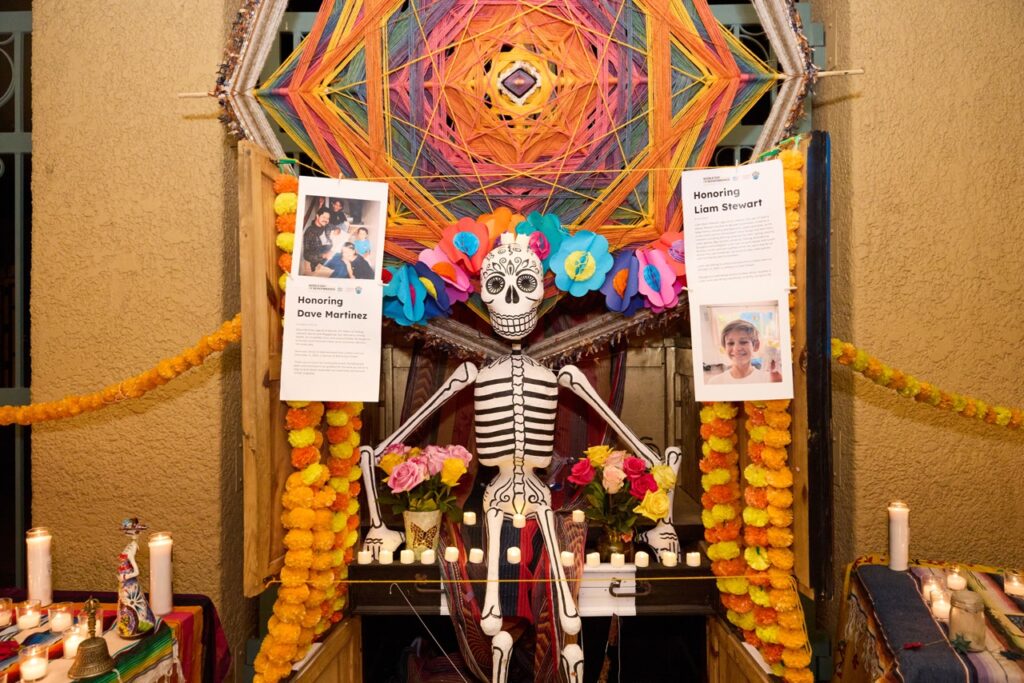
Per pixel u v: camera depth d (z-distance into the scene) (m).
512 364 2.07
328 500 1.82
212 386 2.21
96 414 2.24
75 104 2.26
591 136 2.05
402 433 2.13
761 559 1.76
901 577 1.82
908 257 2.19
